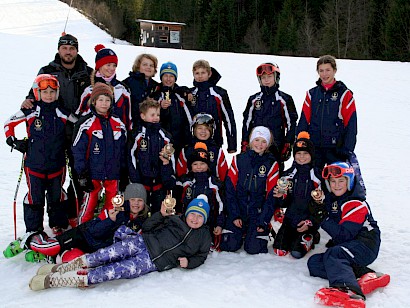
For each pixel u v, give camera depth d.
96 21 45.09
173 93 5.27
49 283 3.73
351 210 4.13
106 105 4.43
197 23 59.22
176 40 34.62
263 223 4.52
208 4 57.44
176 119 5.26
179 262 4.13
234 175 4.66
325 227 4.15
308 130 4.97
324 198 4.41
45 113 4.53
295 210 4.63
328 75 4.77
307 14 47.66
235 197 4.65
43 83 4.42
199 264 4.15
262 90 5.16
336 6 42.72
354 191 4.24
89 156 4.50
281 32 46.47
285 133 5.22
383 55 39.47
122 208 4.26
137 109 5.14
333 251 3.91
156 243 4.07
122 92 4.84
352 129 4.73
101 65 4.70
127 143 4.74
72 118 4.66
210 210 4.70
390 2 40.03
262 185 4.60
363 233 4.07
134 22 51.28
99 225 4.25
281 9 53.59
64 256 4.17
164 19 59.22
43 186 4.66
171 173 4.71
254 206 4.63
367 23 42.31
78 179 4.62
